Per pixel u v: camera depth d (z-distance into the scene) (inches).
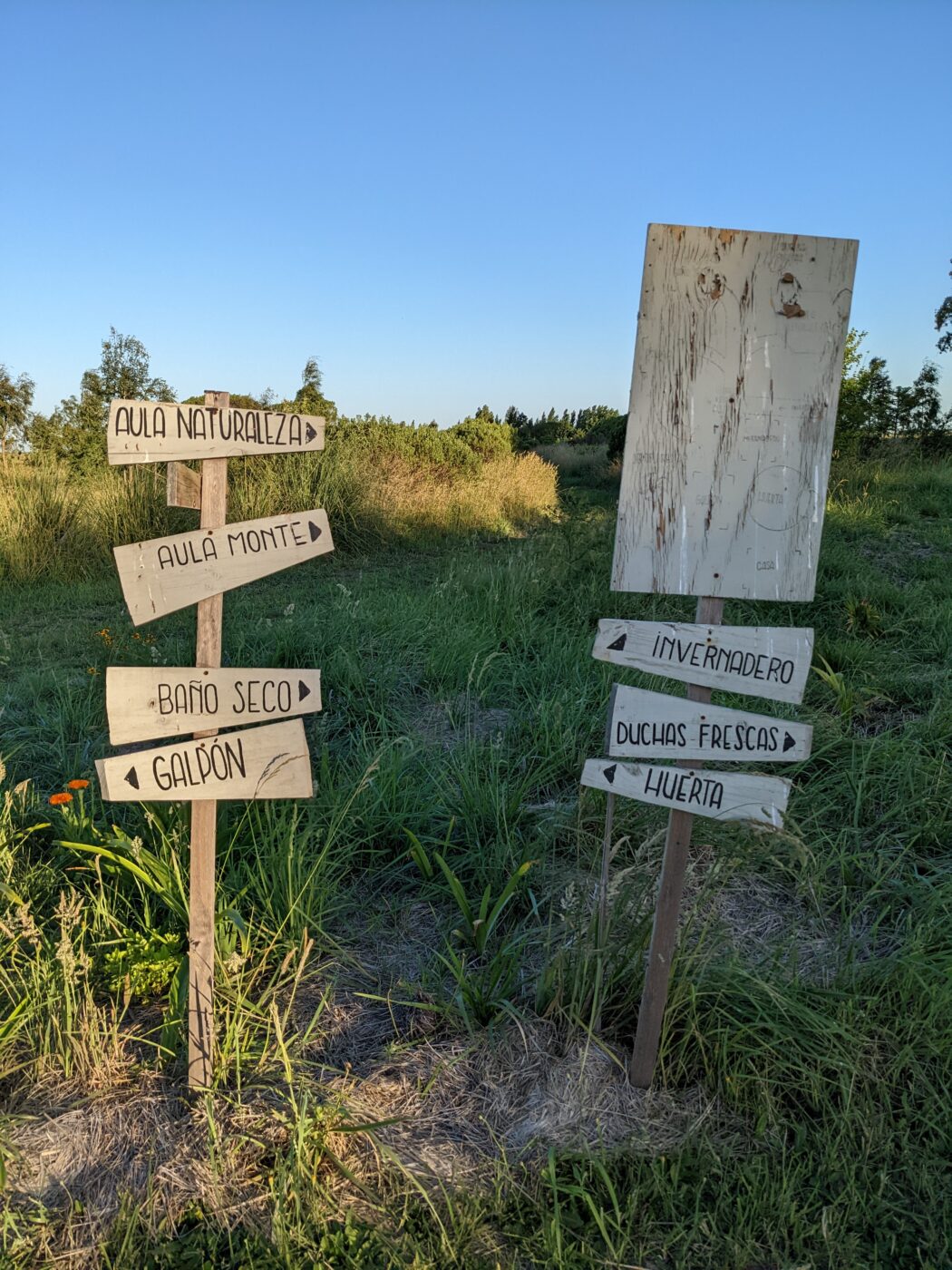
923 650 225.5
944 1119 95.0
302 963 110.0
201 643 94.7
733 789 94.7
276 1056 104.0
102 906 120.0
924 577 305.3
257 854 131.7
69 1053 101.1
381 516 446.0
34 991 105.8
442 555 429.1
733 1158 92.7
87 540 378.0
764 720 94.3
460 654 227.6
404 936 128.3
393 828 148.1
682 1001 104.0
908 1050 99.3
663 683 200.5
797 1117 98.3
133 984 112.0
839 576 292.8
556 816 149.8
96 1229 84.8
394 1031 110.1
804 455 88.8
